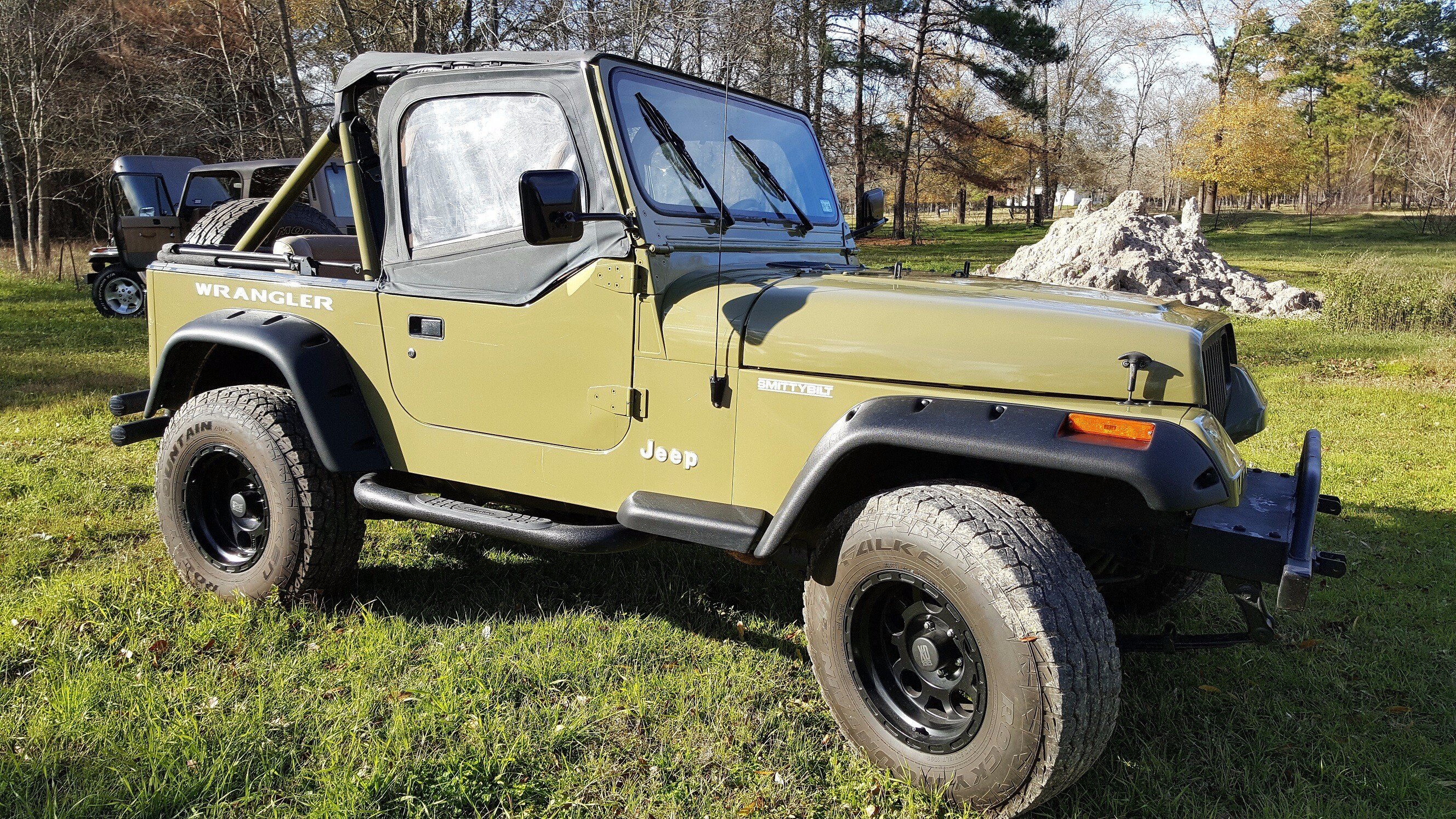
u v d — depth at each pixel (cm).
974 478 272
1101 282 1488
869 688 256
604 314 283
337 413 328
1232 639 269
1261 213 5359
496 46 1758
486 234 303
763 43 1560
